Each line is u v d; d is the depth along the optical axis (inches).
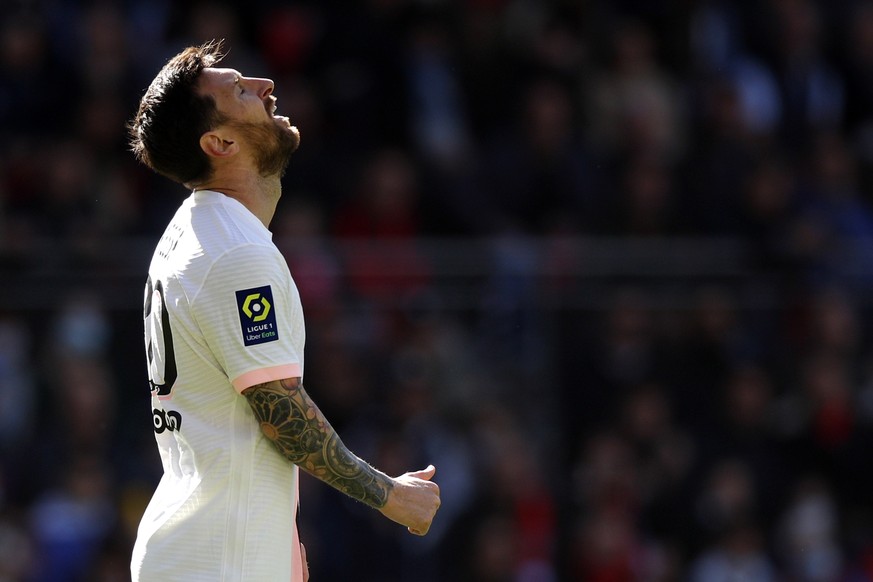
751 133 1382.9
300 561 447.5
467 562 1053.8
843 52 1529.3
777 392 1162.0
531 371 1115.9
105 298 1068.5
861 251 1207.6
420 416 1077.8
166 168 452.8
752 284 1174.3
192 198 451.8
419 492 445.7
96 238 1114.1
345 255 1108.5
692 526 1113.4
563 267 1142.3
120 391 1054.4
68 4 1275.8
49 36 1242.0
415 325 1103.6
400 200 1222.3
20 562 999.6
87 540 1007.0
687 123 1403.8
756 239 1216.2
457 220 1245.7
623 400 1123.9
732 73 1460.4
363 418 1067.3
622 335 1140.5
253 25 1346.0
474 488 1069.1
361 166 1259.2
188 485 431.2
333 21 1344.7
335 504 1042.1
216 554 424.5
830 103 1512.1
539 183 1284.4
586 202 1291.8
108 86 1228.5
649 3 1469.0
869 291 1195.3
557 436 1109.7
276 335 424.5
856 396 1178.0
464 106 1365.7
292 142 462.0
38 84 1218.0
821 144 1424.7
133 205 1166.3
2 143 1179.9
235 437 428.8
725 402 1147.3
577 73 1381.6
